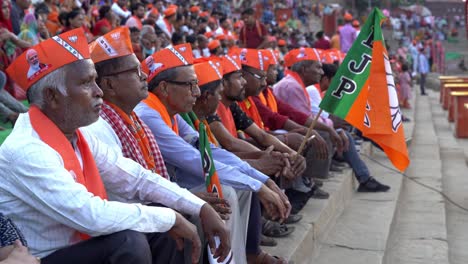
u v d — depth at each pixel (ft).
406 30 131.64
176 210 9.21
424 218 20.92
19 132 7.97
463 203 23.65
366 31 13.29
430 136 39.88
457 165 32.17
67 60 8.11
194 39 33.35
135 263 7.82
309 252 15.70
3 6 22.79
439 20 147.33
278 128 17.89
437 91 84.89
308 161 16.76
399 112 13.66
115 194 9.31
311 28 107.55
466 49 130.00
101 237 7.97
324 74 23.21
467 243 19.31
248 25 38.75
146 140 10.57
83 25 27.45
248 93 16.85
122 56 10.12
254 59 16.67
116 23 31.91
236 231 10.59
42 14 28.55
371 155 30.35
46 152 7.77
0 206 7.86
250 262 12.10
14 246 7.29
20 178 7.70
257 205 11.82
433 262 16.58
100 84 10.21
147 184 9.27
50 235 8.02
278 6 103.19
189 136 12.76
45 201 7.66
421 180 26.50
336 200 19.79
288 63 21.13
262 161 12.62
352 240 17.06
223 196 10.51
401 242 18.37
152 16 37.83
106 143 9.70
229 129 14.85
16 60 8.25
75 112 8.23
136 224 8.03
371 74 13.53
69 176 7.79
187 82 11.83
